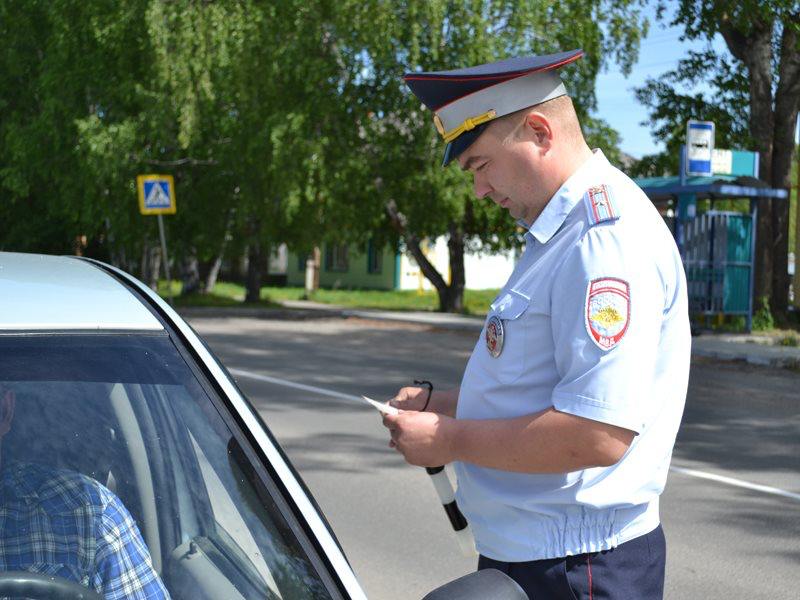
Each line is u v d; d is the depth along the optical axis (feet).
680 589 16.14
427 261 74.64
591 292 6.42
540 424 6.50
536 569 6.93
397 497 21.02
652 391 6.81
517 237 76.13
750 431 29.81
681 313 6.84
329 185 65.36
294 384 36.55
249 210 71.31
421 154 65.92
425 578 16.25
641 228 6.60
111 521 6.02
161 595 5.89
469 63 61.16
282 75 66.08
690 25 65.72
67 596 5.79
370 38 61.93
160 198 65.82
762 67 64.64
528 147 6.91
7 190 86.43
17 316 6.50
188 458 6.23
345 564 5.91
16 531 5.94
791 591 16.11
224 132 70.90
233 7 65.21
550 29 63.62
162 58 64.64
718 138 70.95
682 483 23.13
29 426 6.14
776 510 20.92
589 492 6.78
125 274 7.79
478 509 7.28
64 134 73.67
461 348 50.83
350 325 63.67
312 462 24.11
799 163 77.71
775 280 66.54
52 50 73.20
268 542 5.95
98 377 6.33
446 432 6.89
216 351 46.57
